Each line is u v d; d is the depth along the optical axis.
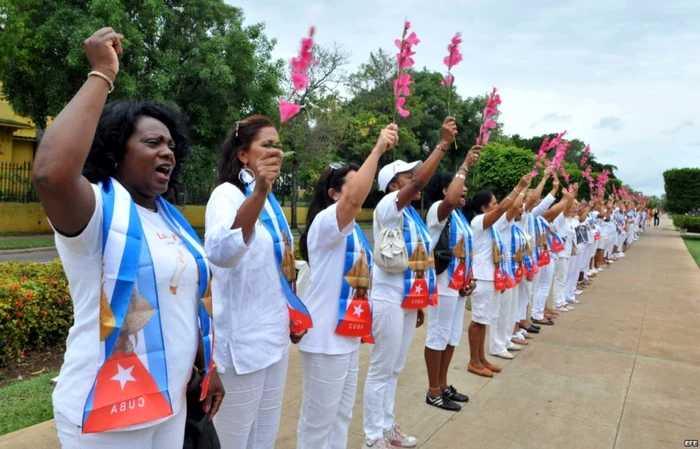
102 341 1.61
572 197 8.64
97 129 1.76
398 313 3.49
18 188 19.75
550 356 6.06
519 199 5.73
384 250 3.38
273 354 2.43
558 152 6.91
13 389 4.30
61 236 1.58
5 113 22.41
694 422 4.29
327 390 2.85
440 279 4.32
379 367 3.54
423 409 4.41
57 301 5.56
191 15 16.81
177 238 1.88
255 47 17.47
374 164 2.65
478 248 5.27
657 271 13.89
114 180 1.77
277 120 18.64
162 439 1.77
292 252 2.65
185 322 1.82
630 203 21.78
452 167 33.56
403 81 2.78
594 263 14.00
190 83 17.17
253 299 2.36
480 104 32.28
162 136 1.84
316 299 2.88
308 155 23.70
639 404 4.64
